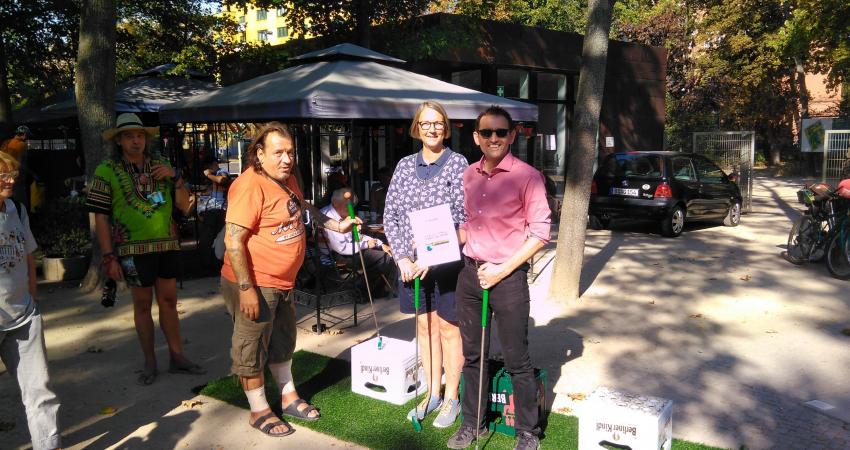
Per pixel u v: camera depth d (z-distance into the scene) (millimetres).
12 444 3867
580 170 6910
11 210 3312
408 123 10203
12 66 16172
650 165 11922
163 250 4766
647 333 5969
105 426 4152
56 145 20141
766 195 19625
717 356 5352
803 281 8055
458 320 3822
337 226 4469
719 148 15336
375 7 13930
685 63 30531
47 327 6250
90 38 7305
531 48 15750
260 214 3770
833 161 14109
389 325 6207
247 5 14992
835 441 3871
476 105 7645
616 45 17750
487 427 3930
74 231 8492
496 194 3535
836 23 15859
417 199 3975
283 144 3785
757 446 3807
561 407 4309
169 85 12422
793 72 31109
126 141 4570
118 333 6070
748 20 28672
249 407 4395
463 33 13758
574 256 6996
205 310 6852
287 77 7883
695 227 13086
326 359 5277
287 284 3967
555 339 5793
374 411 4270
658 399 3629
